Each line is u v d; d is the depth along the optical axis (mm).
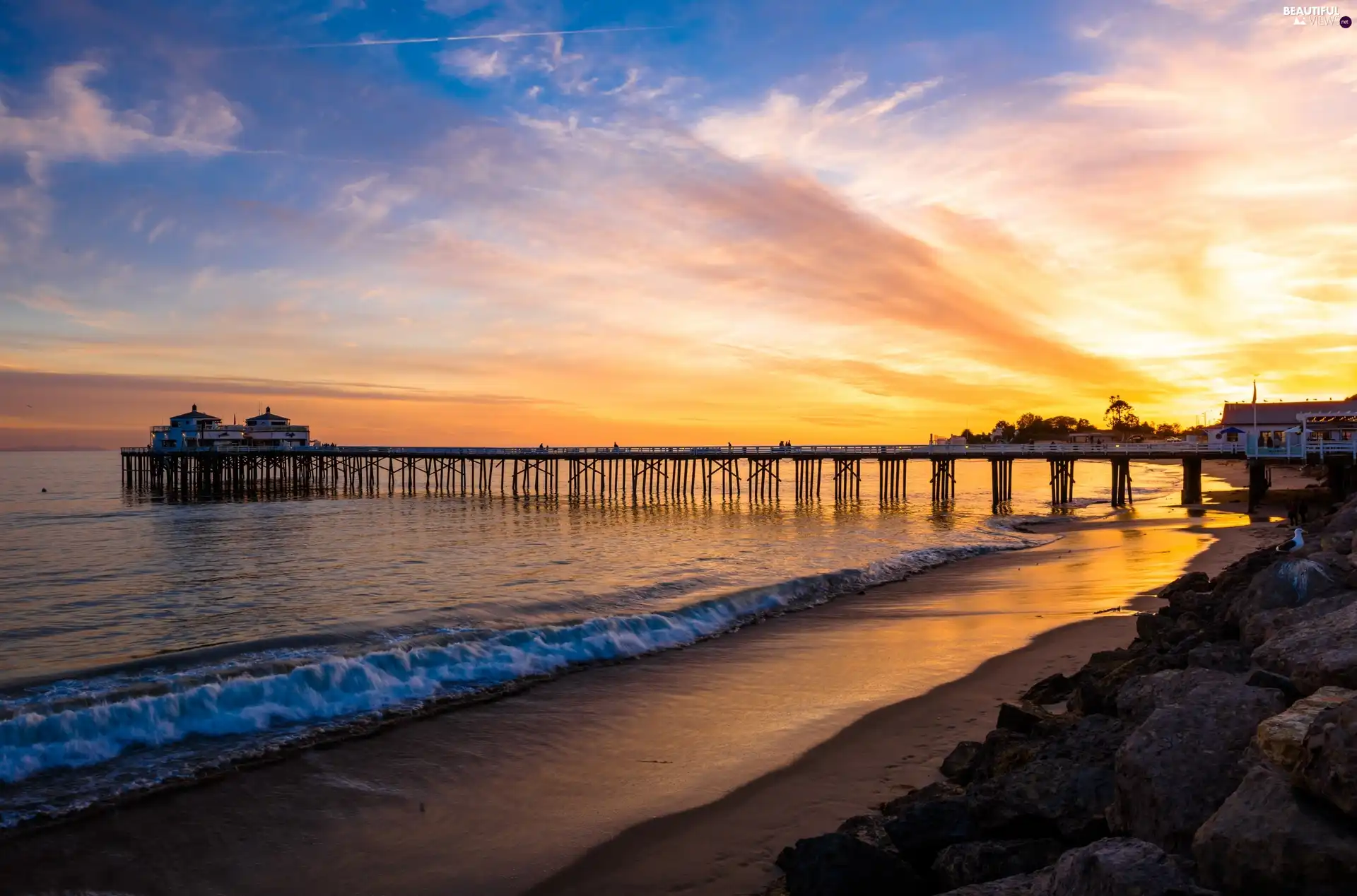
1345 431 59875
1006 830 6516
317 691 12547
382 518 52250
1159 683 7773
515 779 9711
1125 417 150250
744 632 17438
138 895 7340
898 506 63344
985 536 38562
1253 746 5570
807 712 11820
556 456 72375
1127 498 63188
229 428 86625
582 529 44594
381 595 22125
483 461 76938
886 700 12172
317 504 66188
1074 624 17016
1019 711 9234
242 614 19812
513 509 60938
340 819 8742
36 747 10164
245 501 70062
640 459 72250
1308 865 4324
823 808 8531
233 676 12477
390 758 10391
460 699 12750
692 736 10984
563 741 10953
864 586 23438
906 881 6137
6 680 12953
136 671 13367
